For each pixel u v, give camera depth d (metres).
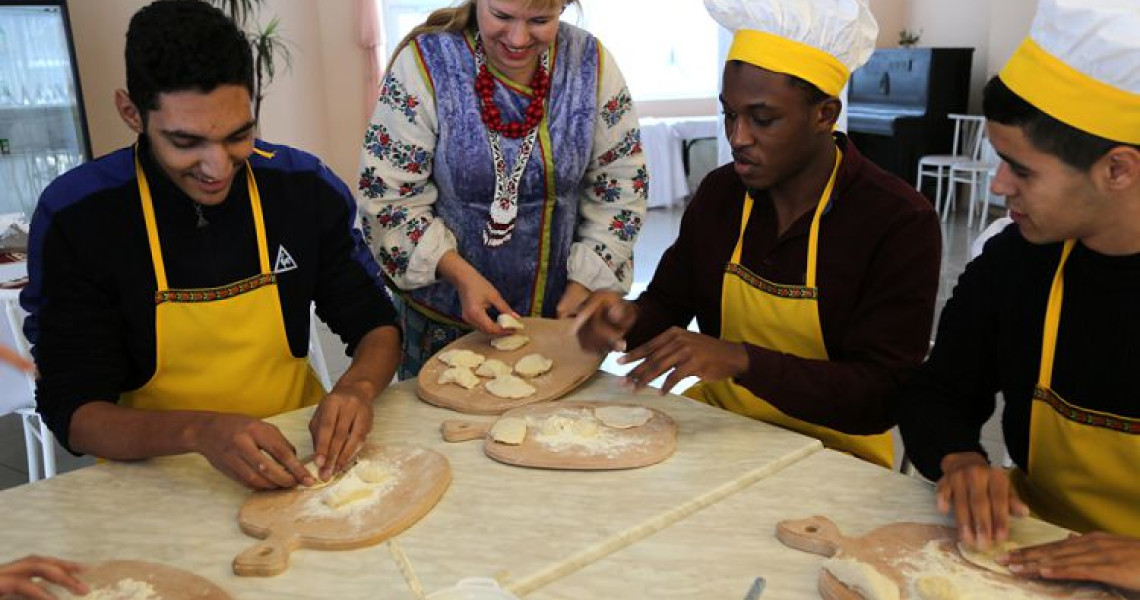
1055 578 0.84
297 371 1.44
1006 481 0.96
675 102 8.26
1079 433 1.05
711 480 1.07
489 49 1.56
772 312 1.44
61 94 4.63
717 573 0.89
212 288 1.30
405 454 1.14
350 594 0.86
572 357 1.47
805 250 1.40
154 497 1.07
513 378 1.36
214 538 0.97
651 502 1.02
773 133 1.26
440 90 1.60
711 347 1.27
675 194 7.48
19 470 2.90
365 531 0.95
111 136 5.26
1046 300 1.07
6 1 4.33
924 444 1.13
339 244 1.46
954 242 5.91
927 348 1.36
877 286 1.36
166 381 1.33
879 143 7.25
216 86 1.05
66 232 1.23
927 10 7.58
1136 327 0.99
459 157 1.63
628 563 0.91
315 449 1.13
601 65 1.69
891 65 7.05
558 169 1.67
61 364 1.22
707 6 1.27
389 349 1.41
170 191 1.24
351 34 6.52
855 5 1.21
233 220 1.31
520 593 0.86
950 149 6.96
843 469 1.11
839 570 0.85
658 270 1.67
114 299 1.28
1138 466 1.01
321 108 6.49
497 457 1.14
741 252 1.48
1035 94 0.86
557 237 1.75
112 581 0.87
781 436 1.20
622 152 1.75
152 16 1.05
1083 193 0.89
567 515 1.00
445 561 0.91
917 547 0.91
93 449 1.16
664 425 1.21
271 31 5.58
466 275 1.60
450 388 1.36
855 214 1.37
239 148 1.12
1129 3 0.81
